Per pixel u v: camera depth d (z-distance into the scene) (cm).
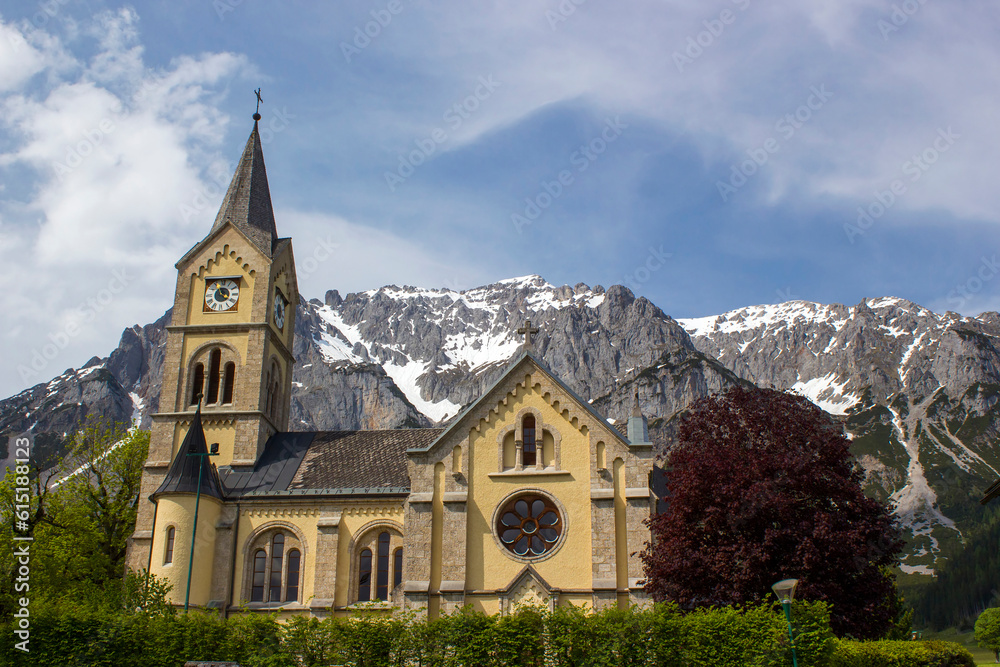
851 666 3769
